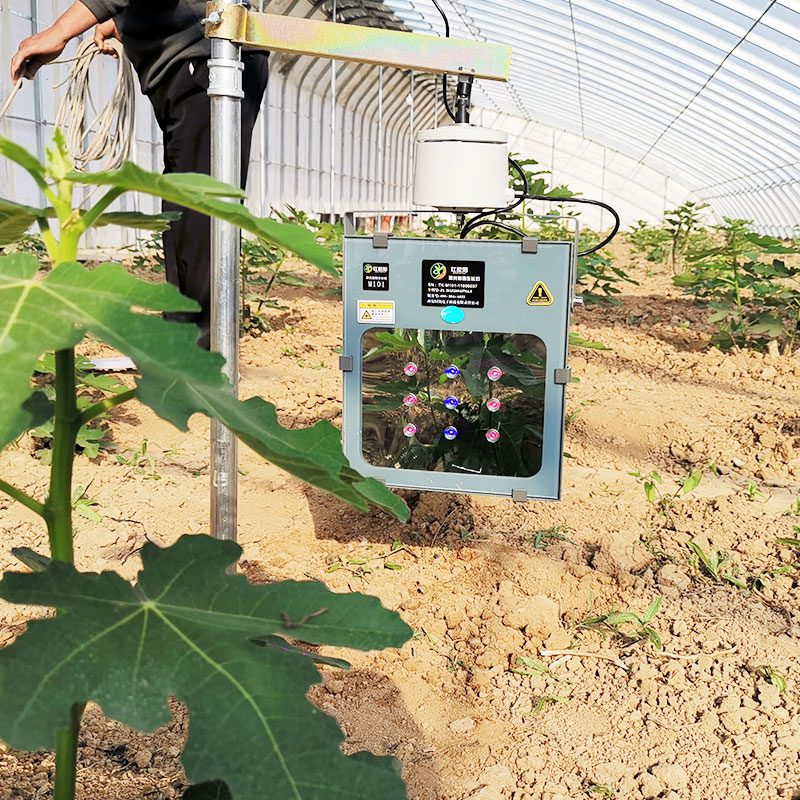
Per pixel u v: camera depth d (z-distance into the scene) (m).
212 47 1.96
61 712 0.80
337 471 0.90
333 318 7.05
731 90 14.64
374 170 28.25
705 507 3.54
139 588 0.96
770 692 2.36
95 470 3.62
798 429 4.55
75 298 0.84
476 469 2.65
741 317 6.36
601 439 4.40
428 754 2.11
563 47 15.88
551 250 2.44
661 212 33.34
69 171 0.94
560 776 2.06
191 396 0.94
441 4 15.33
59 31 3.09
